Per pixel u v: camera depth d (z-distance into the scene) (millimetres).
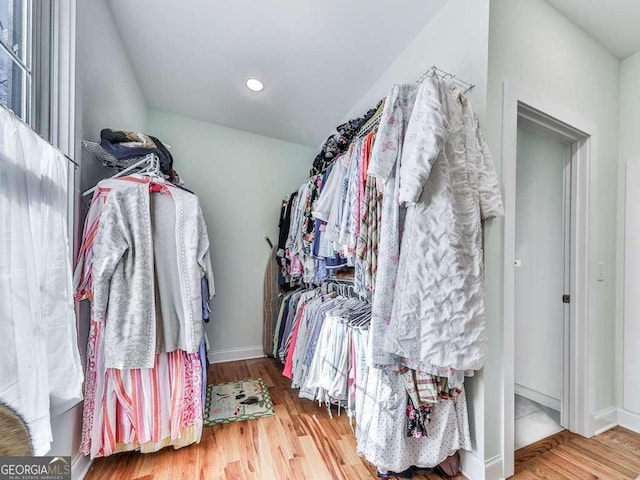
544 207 2061
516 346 2225
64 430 1176
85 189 1412
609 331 1852
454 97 1184
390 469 1243
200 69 2146
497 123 1326
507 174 1346
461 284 1080
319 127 2926
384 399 1279
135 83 2203
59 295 1011
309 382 1808
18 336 767
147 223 1356
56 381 995
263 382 2404
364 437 1366
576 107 1655
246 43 1893
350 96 2412
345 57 1983
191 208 1526
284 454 1480
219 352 2895
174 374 1451
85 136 1376
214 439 1606
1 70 978
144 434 1356
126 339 1269
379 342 1167
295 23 1731
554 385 1986
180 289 1459
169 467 1373
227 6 1630
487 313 1302
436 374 1111
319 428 1725
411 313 1080
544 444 1616
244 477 1317
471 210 1147
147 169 1557
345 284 2250
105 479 1286
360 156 1480
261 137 3129
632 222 1852
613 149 1891
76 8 1277
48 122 1214
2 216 730
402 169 1090
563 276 1865
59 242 1018
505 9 1358
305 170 3320
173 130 2744
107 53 1637
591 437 1688
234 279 2980
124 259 1297
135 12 1669
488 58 1299
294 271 2551
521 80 1411
